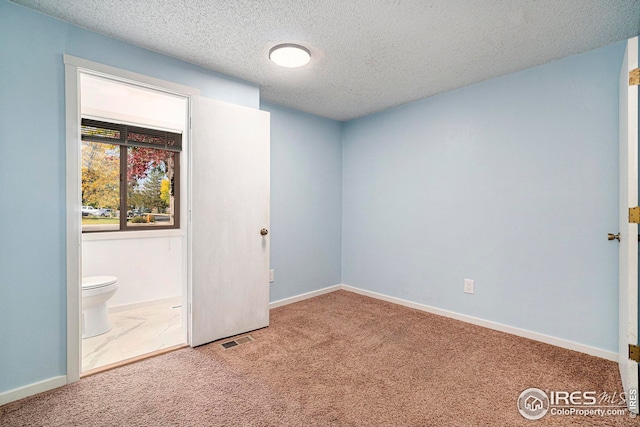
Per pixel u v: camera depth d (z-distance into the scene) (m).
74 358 1.90
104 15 1.81
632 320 1.63
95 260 3.15
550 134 2.39
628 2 1.66
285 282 3.51
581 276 2.25
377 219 3.70
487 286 2.76
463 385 1.86
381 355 2.24
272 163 3.37
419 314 3.13
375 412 1.62
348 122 4.04
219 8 1.75
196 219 2.37
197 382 1.89
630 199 1.65
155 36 2.04
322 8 1.74
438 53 2.26
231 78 2.64
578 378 1.92
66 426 1.51
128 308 3.34
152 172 3.56
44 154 1.81
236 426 1.51
